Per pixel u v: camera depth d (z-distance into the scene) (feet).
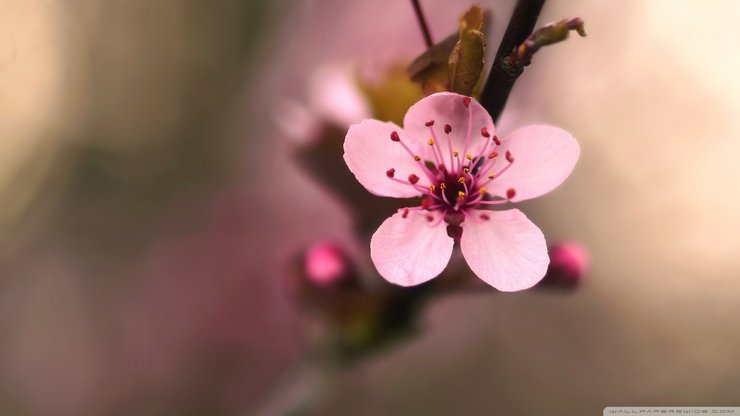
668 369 1.20
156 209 1.20
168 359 1.13
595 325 1.22
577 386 1.20
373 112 0.75
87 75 1.18
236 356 1.12
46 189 1.18
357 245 0.77
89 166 1.20
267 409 0.79
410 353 1.18
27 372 1.13
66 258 1.18
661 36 1.20
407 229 0.68
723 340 1.20
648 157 1.21
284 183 1.16
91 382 1.14
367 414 1.17
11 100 1.14
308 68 1.12
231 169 1.20
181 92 1.22
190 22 1.22
